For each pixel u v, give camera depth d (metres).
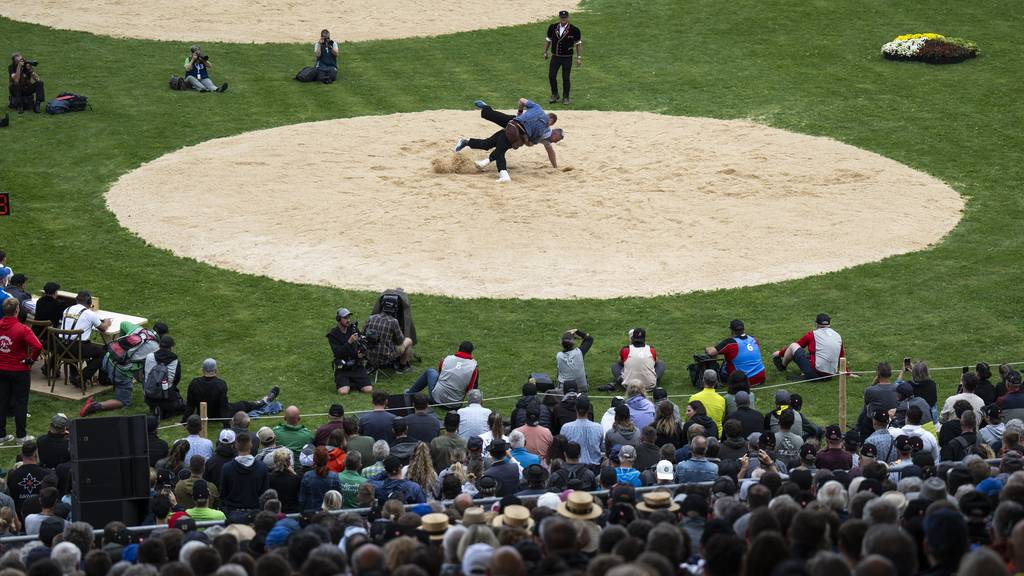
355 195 81.38
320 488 39.00
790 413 43.47
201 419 47.06
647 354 56.25
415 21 127.88
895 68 111.50
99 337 62.91
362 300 66.69
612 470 38.00
